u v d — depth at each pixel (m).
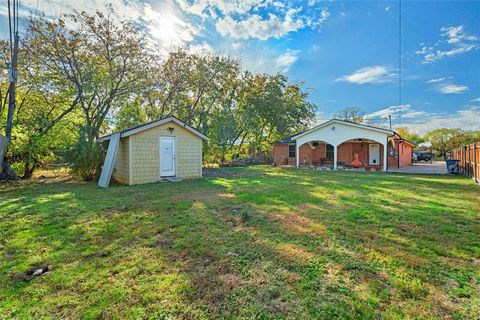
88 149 10.68
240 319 2.05
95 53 13.18
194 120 21.23
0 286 2.54
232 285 2.53
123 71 14.12
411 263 3.01
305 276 2.70
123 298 2.33
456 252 3.31
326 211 5.36
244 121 23.33
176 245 3.55
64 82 13.08
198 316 2.09
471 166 11.75
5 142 10.40
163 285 2.53
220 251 3.34
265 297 2.34
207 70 19.80
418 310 2.16
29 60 11.88
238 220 4.72
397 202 6.22
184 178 11.45
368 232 4.04
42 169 14.66
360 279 2.65
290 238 3.80
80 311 2.16
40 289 2.49
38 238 3.88
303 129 27.61
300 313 2.12
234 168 18.08
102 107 14.40
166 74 17.25
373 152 20.34
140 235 3.98
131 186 9.20
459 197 6.85
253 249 3.40
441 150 37.38
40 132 12.20
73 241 3.75
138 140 9.99
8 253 3.34
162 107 18.67
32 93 13.31
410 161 25.66
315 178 11.52
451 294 2.40
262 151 26.06
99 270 2.86
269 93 24.19
